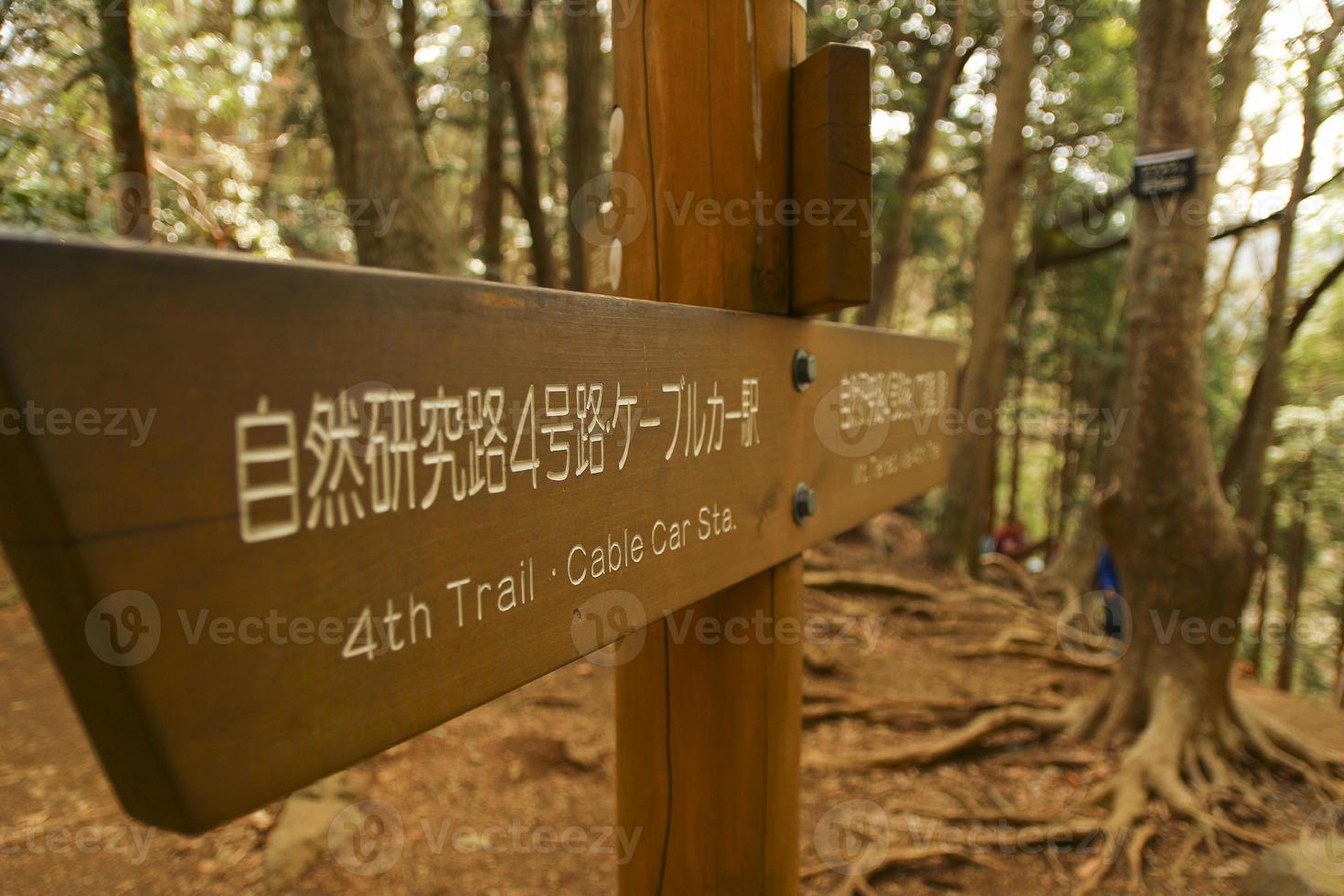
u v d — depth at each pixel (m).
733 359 1.24
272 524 0.57
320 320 0.60
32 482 0.44
